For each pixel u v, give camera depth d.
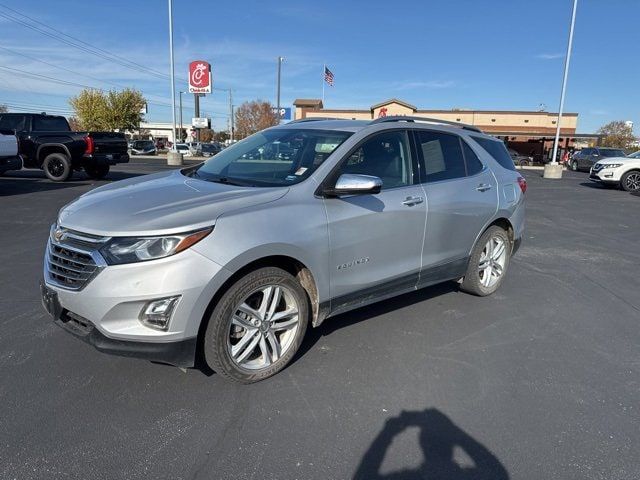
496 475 2.46
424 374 3.43
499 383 3.35
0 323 4.02
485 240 4.87
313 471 2.45
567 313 4.74
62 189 12.22
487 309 4.75
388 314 4.52
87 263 2.79
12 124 14.27
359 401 3.07
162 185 3.59
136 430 2.71
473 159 4.80
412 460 2.54
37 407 2.88
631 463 2.57
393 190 3.87
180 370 3.34
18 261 5.82
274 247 3.05
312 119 4.64
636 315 4.75
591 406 3.10
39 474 2.35
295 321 3.35
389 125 4.04
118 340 2.76
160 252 2.72
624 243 8.27
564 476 2.46
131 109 54.75
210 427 2.76
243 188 3.34
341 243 3.46
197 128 51.53
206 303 2.83
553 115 55.03
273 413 2.91
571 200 14.49
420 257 4.16
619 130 71.62
